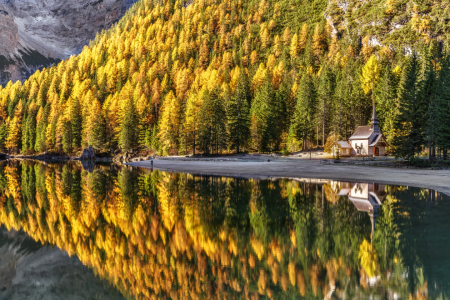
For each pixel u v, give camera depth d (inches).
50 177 1819.6
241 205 930.7
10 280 479.5
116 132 4106.8
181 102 4097.0
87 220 813.2
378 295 393.7
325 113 3467.0
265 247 581.0
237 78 4598.9
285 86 3919.8
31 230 741.9
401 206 874.1
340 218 758.5
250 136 3393.2
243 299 397.7
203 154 3294.8
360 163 2069.4
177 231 695.1
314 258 524.4
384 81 3272.6
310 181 1440.7
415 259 504.4
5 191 1284.4
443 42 4244.6
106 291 442.6
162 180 1595.7
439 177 1395.2
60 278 491.5
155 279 475.5
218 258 541.6
